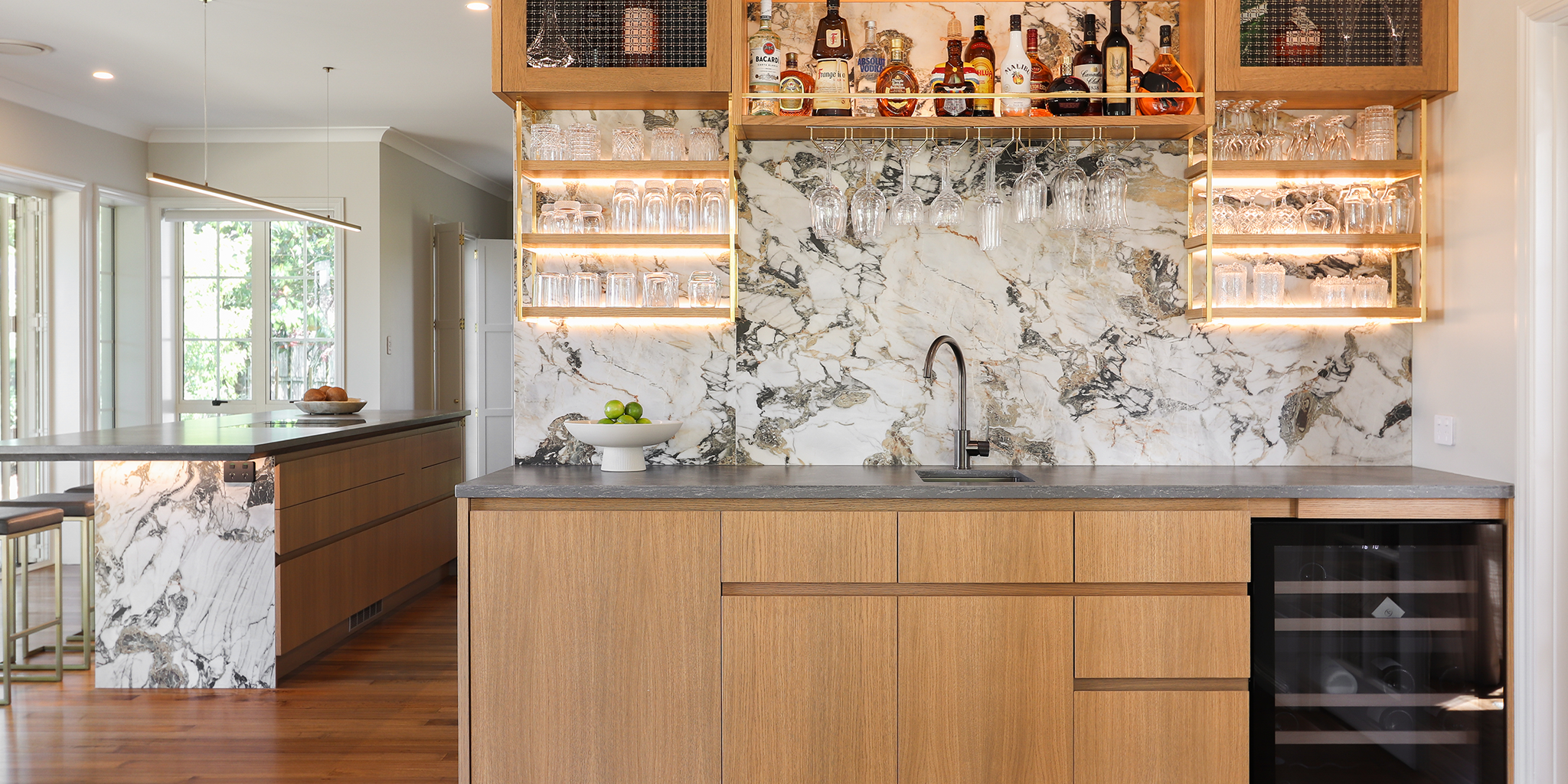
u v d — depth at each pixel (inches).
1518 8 95.7
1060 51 115.6
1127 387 116.0
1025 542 94.4
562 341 116.3
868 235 103.3
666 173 108.7
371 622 182.9
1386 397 115.6
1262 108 109.2
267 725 129.5
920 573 94.8
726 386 116.3
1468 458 104.4
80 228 228.7
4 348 219.8
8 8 164.7
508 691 96.5
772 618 95.5
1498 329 99.3
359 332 256.5
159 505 144.3
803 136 112.0
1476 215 102.7
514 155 110.3
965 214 115.2
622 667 96.3
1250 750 95.1
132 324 253.0
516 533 96.2
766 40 106.2
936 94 102.7
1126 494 94.1
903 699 95.3
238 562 144.0
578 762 96.7
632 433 107.3
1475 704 96.3
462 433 228.2
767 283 115.8
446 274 291.3
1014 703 95.0
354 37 179.8
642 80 106.2
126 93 218.7
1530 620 95.2
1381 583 96.1
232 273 260.8
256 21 171.6
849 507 95.3
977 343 116.0
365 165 255.6
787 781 96.0
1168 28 108.4
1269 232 109.4
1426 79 105.5
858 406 116.3
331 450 159.9
